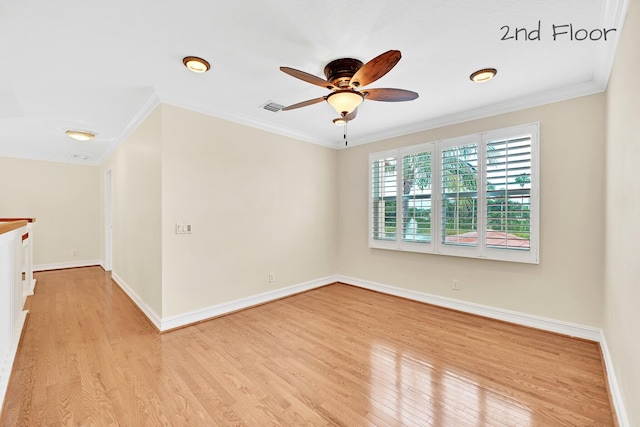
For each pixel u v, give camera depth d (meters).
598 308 2.60
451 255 3.48
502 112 3.11
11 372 2.09
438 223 3.58
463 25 1.82
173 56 2.16
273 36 1.92
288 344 2.65
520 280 3.03
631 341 1.50
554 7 1.66
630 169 1.57
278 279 3.98
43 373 2.14
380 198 4.20
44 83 2.57
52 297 4.00
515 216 2.98
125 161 4.15
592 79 2.53
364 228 4.51
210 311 3.26
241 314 3.41
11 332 2.20
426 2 1.62
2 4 1.58
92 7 1.62
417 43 2.02
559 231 2.79
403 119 3.59
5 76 2.43
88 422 1.65
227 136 3.39
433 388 1.99
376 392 1.95
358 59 2.21
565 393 1.92
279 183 3.99
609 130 2.28
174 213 2.96
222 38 1.94
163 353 2.47
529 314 2.98
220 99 3.00
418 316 3.34
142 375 2.13
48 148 5.07
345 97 2.16
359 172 4.57
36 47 2.01
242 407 1.80
